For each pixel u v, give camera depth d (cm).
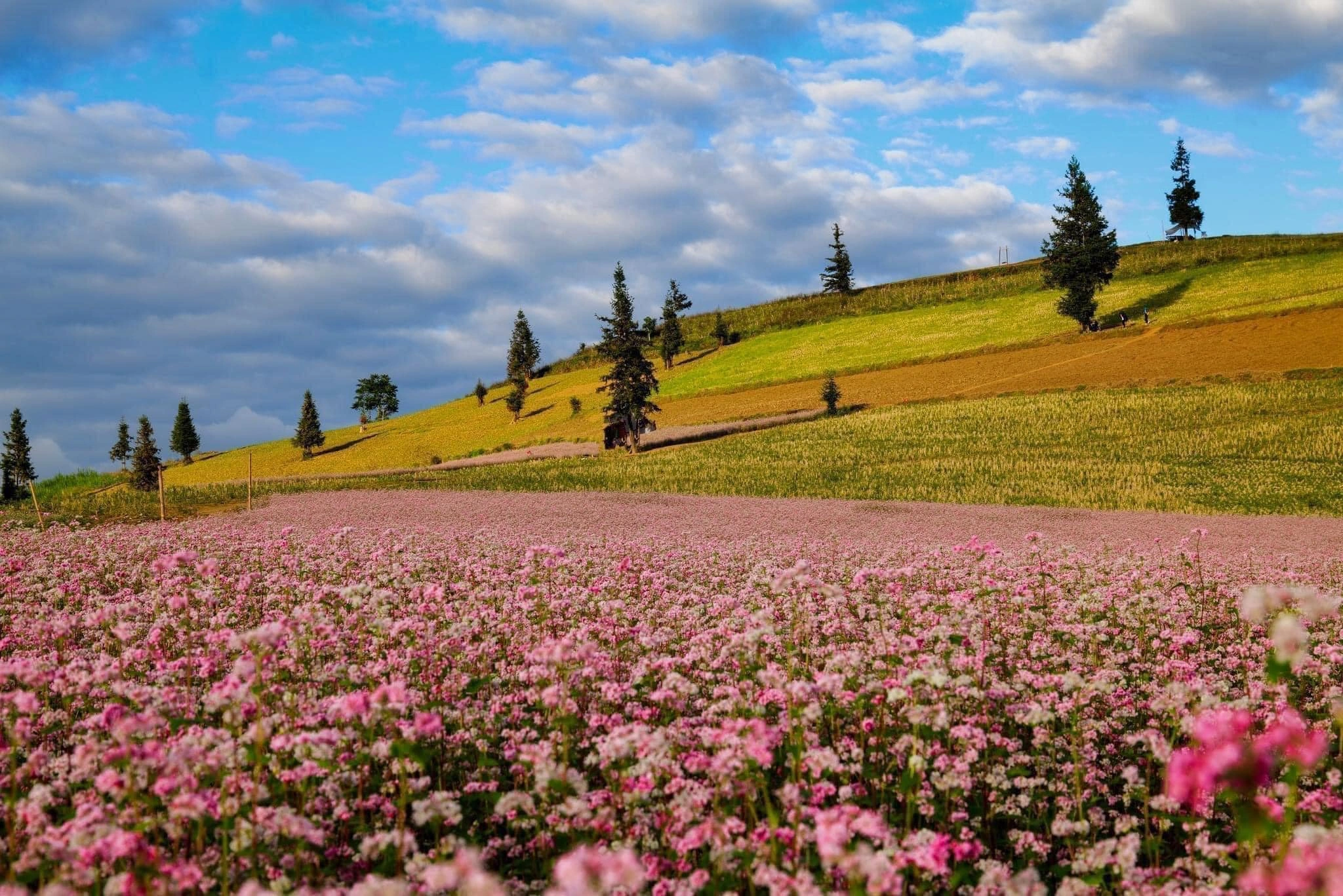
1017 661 1089
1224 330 8994
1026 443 6172
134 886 462
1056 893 621
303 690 873
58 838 520
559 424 11819
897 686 762
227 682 618
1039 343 10238
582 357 17975
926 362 10500
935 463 5806
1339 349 7488
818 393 9962
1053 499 4509
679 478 5988
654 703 859
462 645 1005
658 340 17350
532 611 1180
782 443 7106
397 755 638
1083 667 1103
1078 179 10681
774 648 1055
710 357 14700
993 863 595
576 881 344
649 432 8625
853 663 866
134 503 4266
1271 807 623
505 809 616
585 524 3575
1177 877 635
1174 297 11600
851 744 786
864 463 6038
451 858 593
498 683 931
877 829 518
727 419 9050
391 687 576
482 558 1788
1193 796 682
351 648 1051
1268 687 975
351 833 668
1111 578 1675
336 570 1538
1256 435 5562
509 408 13375
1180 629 1310
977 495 4784
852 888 493
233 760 619
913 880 590
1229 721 455
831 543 2553
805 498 4950
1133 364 8350
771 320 16625
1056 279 10875
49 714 807
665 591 1493
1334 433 5406
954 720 820
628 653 1054
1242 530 3228
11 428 12862
